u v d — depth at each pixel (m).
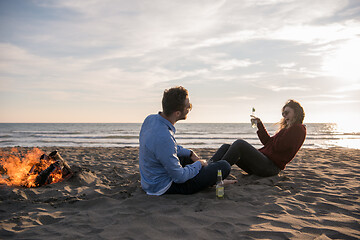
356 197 2.98
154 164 2.71
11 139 23.91
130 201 2.66
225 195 2.94
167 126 2.63
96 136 30.56
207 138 26.27
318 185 3.60
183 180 2.66
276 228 2.04
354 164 5.68
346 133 42.53
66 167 3.68
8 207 2.56
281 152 3.79
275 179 3.81
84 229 2.01
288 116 3.75
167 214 2.30
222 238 1.86
